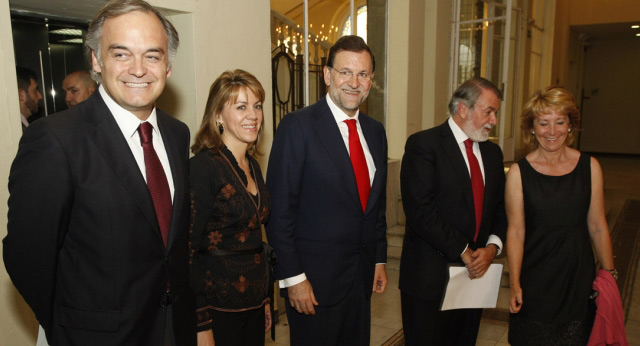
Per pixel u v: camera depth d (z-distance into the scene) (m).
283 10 11.65
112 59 1.15
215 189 1.58
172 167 1.33
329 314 1.83
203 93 2.52
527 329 1.93
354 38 1.81
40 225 1.08
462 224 2.02
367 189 1.89
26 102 2.35
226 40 2.64
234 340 1.65
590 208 1.92
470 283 2.01
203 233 1.55
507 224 2.13
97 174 1.14
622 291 3.85
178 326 1.32
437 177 2.04
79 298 1.15
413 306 2.11
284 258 1.75
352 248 1.85
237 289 1.63
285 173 1.77
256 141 1.86
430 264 2.05
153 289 1.23
